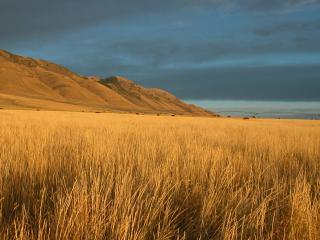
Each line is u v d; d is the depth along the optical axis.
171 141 10.70
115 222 3.24
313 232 3.59
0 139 8.60
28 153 6.36
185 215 3.98
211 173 5.36
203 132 16.84
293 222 3.85
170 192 4.39
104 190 4.16
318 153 9.40
